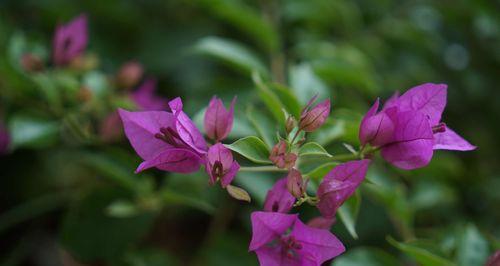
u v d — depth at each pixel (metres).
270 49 0.64
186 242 0.79
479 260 0.49
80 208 0.59
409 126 0.40
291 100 0.48
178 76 0.76
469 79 0.83
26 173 0.73
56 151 0.72
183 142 0.39
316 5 0.72
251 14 0.60
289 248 0.39
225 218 0.68
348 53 0.70
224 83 0.61
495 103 0.84
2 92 0.62
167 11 0.80
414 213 0.70
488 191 0.78
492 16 0.77
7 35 0.70
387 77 0.78
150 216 0.59
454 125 0.83
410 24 0.79
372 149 0.41
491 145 0.84
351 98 0.72
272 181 0.56
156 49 0.77
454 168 0.68
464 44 0.87
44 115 0.60
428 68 0.82
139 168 0.37
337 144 0.58
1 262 0.69
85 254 0.59
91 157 0.59
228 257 0.63
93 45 0.75
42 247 0.72
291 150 0.40
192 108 0.60
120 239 0.59
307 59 0.70
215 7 0.63
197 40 0.77
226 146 0.39
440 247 0.47
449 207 0.76
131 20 0.77
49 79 0.59
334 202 0.38
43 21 0.78
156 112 0.39
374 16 0.82
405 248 0.46
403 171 0.67
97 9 0.76
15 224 0.72
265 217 0.38
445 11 0.84
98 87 0.62
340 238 0.67
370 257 0.53
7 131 0.63
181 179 0.57
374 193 0.56
